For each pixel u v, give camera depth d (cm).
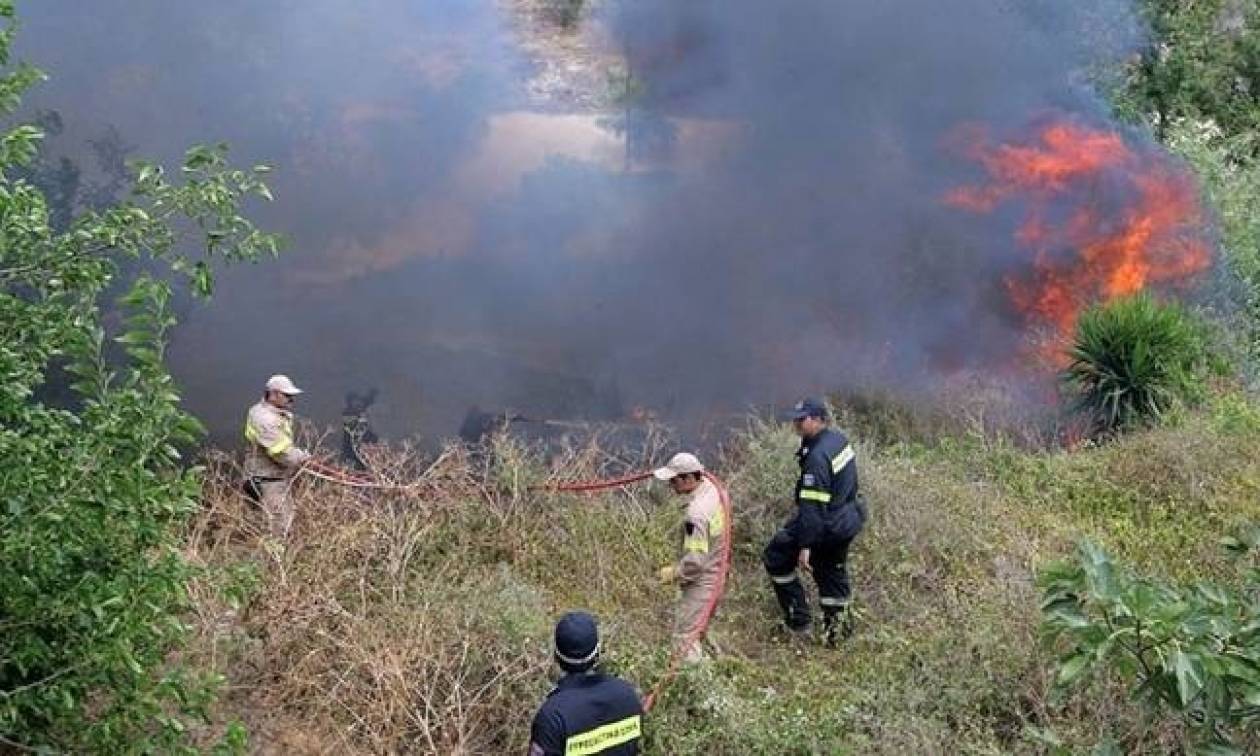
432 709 577
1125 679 500
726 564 679
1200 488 866
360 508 754
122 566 445
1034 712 595
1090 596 441
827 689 656
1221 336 1155
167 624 460
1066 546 796
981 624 650
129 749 454
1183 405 1016
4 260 455
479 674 609
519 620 628
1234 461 893
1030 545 781
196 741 564
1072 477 920
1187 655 414
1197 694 438
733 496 869
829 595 743
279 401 799
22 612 427
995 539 809
